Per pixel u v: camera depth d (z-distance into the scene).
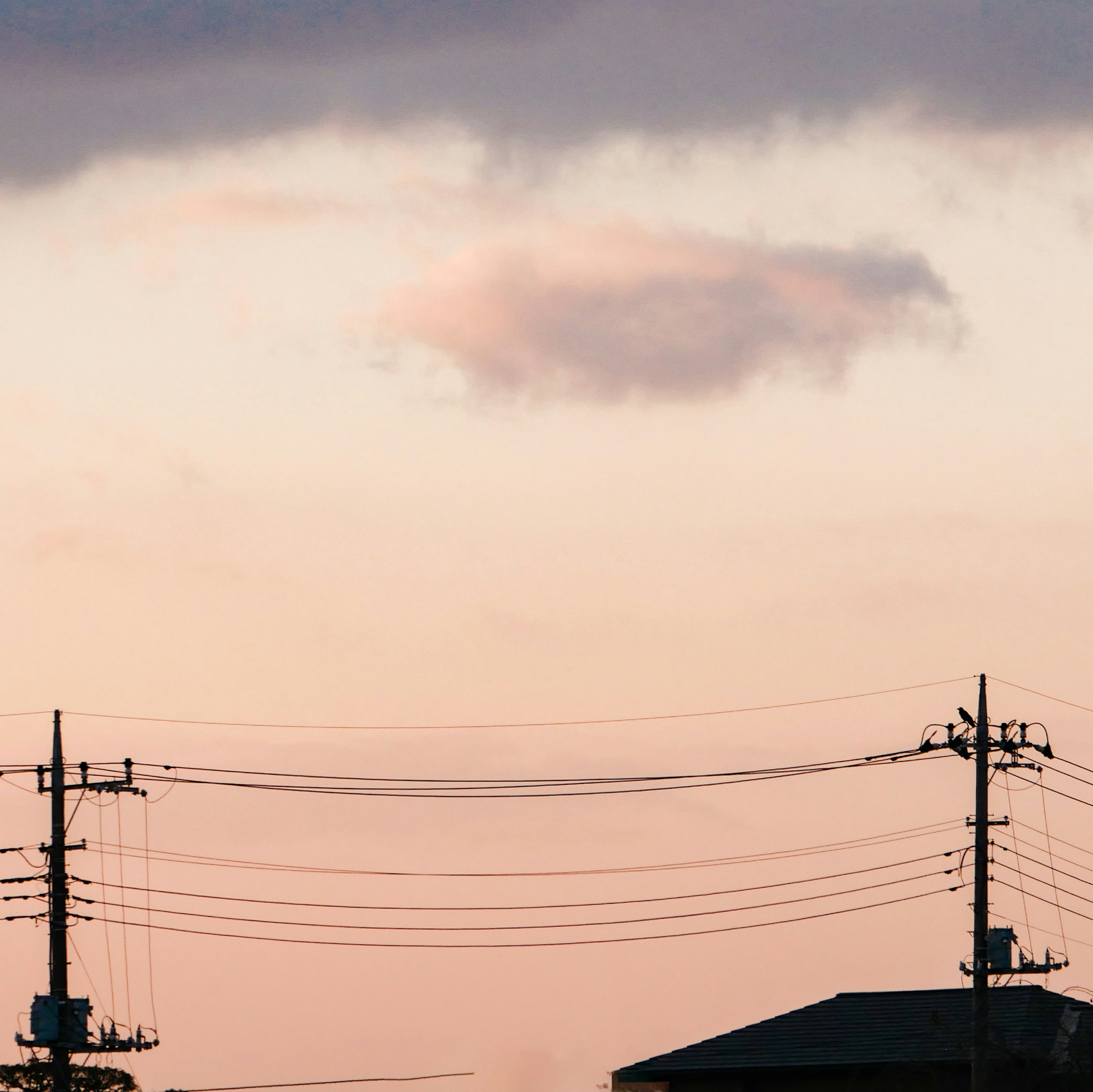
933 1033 84.50
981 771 77.19
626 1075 88.00
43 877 77.56
